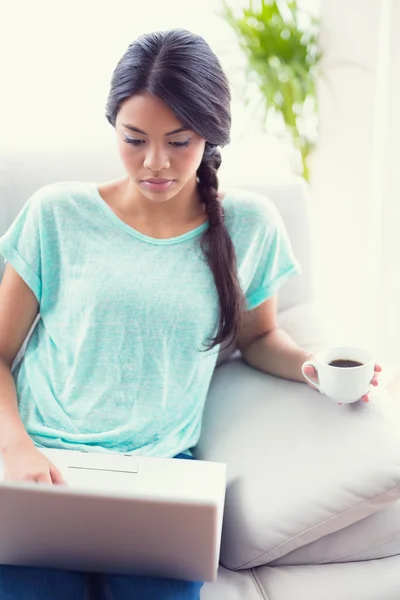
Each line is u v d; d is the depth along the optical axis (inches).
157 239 54.6
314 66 89.4
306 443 52.4
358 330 96.4
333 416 54.1
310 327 65.7
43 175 63.0
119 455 49.4
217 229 54.9
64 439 53.3
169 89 47.0
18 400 55.7
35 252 54.8
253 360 62.9
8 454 48.5
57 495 38.8
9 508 39.5
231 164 91.9
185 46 48.3
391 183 85.4
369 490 48.4
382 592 49.1
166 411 55.2
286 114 89.6
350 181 91.2
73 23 87.5
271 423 55.3
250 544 49.4
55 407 54.4
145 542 41.1
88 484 46.0
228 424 57.1
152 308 53.5
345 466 49.7
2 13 85.4
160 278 53.9
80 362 54.1
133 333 53.6
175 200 54.5
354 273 94.7
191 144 49.8
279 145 97.0
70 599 44.6
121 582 45.3
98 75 89.8
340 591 48.9
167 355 54.6
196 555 41.8
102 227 54.7
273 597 48.6
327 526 49.0
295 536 48.9
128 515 39.4
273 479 50.8
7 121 89.5
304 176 92.9
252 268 59.5
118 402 54.3
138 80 47.5
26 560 44.2
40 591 43.9
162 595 44.7
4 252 55.0
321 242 96.5
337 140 91.0
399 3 79.7
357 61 86.0
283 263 60.6
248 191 60.7
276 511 49.2
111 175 64.1
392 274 87.9
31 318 56.7
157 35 49.0
